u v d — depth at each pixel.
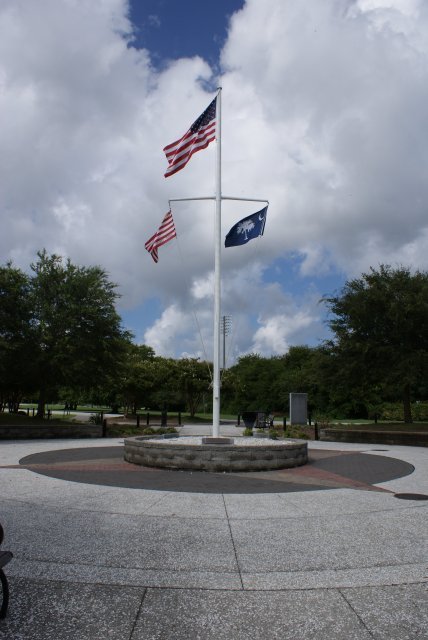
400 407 38.00
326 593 4.22
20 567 4.74
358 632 3.53
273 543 5.65
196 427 29.88
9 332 22.59
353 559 5.11
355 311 24.78
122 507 7.37
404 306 23.62
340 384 25.97
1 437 20.39
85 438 21.39
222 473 11.05
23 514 6.84
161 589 4.27
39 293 24.50
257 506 7.59
